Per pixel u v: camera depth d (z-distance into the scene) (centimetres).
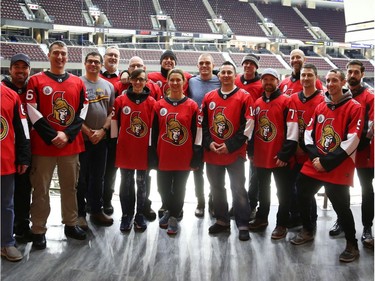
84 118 268
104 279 224
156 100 323
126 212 298
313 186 262
